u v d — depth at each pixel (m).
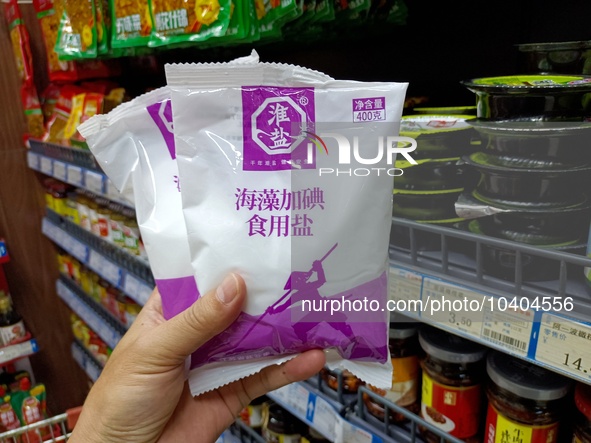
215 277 0.52
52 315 2.65
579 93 0.62
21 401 2.11
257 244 0.52
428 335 0.90
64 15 1.60
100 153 0.56
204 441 0.69
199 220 0.51
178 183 0.55
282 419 1.26
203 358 0.55
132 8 1.18
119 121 0.55
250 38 0.96
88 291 2.28
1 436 1.19
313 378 1.15
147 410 0.61
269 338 0.53
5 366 2.46
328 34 1.20
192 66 0.51
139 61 1.99
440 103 1.24
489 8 1.11
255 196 0.52
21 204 2.45
